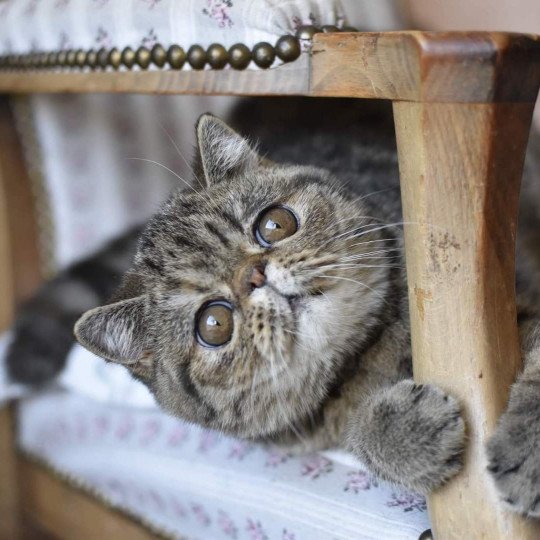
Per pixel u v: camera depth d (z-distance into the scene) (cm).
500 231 38
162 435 58
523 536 38
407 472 41
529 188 61
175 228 52
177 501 55
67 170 72
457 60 36
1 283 70
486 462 39
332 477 49
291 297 48
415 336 40
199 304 49
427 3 56
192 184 54
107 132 73
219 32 45
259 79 43
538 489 38
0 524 68
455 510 40
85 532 63
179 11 46
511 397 39
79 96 71
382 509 45
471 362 39
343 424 50
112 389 61
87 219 73
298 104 69
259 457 53
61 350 65
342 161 61
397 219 53
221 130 52
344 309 49
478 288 38
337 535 46
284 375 49
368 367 49
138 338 52
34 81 56
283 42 42
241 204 50
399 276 50
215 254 49
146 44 48
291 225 49
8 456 67
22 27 56
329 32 42
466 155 37
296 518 48
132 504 59
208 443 56
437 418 40
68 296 68
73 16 52
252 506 50
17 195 70
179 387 51
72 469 63
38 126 70
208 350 49
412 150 38
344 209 50
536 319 45
